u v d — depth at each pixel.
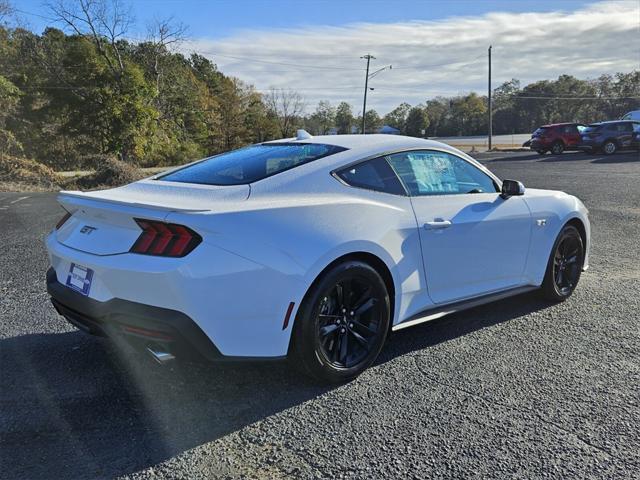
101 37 38.81
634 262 6.21
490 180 4.24
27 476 2.28
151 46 46.00
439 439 2.59
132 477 2.29
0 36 44.16
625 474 2.32
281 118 86.00
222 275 2.64
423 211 3.54
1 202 13.12
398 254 3.35
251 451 2.49
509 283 4.23
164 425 2.71
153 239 2.69
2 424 2.69
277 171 3.22
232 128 69.12
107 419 2.76
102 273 2.77
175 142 45.00
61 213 10.71
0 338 3.82
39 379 3.19
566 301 4.77
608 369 3.37
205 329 2.65
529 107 110.25
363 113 65.44
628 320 4.26
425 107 116.75
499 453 2.47
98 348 3.64
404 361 3.50
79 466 2.36
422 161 3.75
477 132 112.31
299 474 2.32
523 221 4.22
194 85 56.78
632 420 2.76
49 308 4.51
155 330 2.62
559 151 28.77
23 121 41.50
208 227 2.63
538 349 3.69
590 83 111.19
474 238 3.84
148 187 3.35
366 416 2.81
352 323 3.20
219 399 2.99
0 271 5.78
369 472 2.33
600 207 10.43
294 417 2.80
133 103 36.75
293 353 3.01
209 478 2.29
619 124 26.20
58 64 43.22
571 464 2.39
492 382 3.19
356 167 3.37
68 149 42.00
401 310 3.46
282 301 2.83
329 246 2.96
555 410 2.86
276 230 2.83
